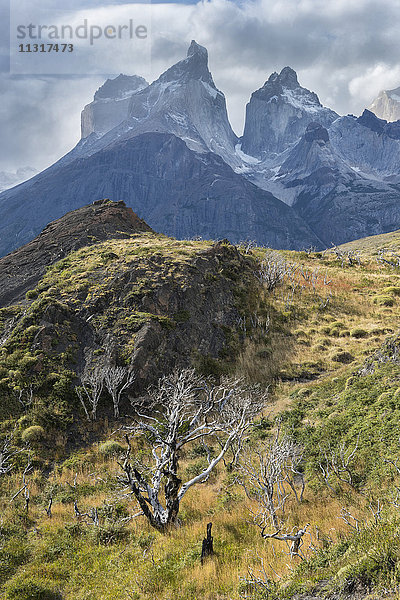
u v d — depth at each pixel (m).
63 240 58.34
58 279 46.12
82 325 39.19
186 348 39.47
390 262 74.12
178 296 43.97
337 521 13.93
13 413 30.69
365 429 20.34
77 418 31.36
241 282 53.03
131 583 13.23
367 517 12.70
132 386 33.84
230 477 21.80
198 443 28.03
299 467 19.83
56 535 18.67
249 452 23.31
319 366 38.03
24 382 32.81
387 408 21.58
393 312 49.16
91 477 25.50
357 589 7.34
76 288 43.47
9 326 38.88
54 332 37.34
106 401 33.00
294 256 77.00
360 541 8.78
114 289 43.19
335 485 17.06
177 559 14.45
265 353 41.09
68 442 29.47
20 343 36.28
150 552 15.37
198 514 18.84
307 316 49.19
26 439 28.22
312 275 58.72
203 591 11.73
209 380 36.50
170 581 12.86
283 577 10.02
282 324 47.16
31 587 14.15
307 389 31.80
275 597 8.80
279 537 12.30
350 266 71.88
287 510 16.48
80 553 16.83
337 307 51.75
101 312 40.62
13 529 19.47
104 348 36.53
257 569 11.90
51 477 25.81
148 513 17.00
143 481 17.42
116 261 48.56
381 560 7.51
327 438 21.33
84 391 33.00
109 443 28.67
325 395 29.11
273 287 54.66
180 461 26.22
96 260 49.62
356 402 24.36
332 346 41.97
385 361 28.69
